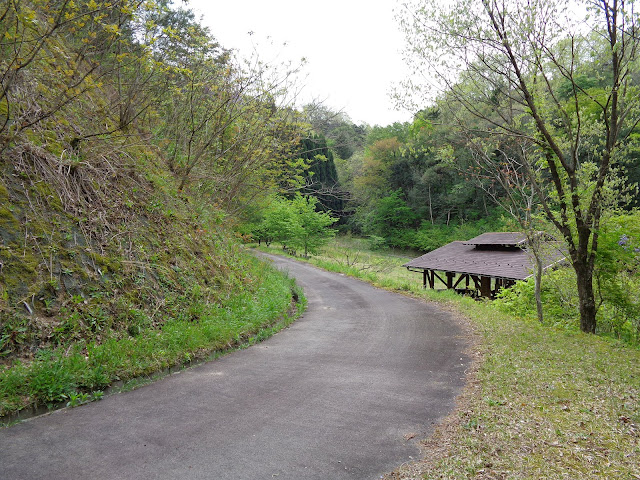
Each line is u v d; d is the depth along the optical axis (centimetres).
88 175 816
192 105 1267
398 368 646
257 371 620
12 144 696
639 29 810
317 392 532
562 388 526
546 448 373
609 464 343
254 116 1391
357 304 1395
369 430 422
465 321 1044
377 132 5953
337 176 4672
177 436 398
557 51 926
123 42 872
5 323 522
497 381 558
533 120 964
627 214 1055
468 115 1227
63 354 543
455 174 4416
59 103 755
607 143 902
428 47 910
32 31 811
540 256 1139
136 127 1171
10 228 612
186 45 1159
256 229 3120
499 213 4141
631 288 1058
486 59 915
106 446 374
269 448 379
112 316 651
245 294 1011
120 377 547
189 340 677
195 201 1238
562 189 985
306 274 2266
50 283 604
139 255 799
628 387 528
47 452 360
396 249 5062
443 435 411
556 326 1030
